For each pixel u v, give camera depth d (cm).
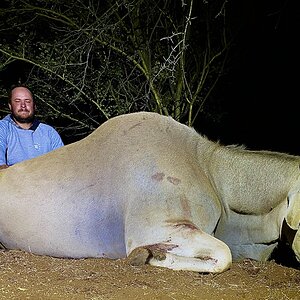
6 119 456
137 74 716
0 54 771
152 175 373
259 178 385
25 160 409
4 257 370
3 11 679
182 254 347
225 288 313
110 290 302
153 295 294
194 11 691
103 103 741
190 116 659
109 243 381
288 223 357
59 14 657
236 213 392
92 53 709
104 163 387
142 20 679
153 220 362
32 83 725
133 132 393
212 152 401
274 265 371
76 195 384
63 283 312
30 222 389
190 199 372
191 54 705
